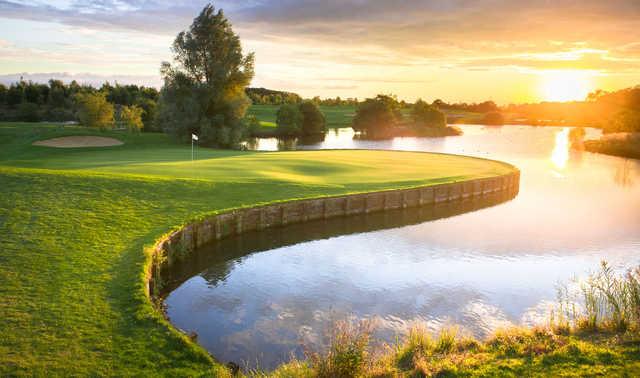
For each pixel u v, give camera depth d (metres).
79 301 14.05
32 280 15.33
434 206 37.94
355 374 9.54
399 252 26.30
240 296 19.42
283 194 31.41
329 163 44.72
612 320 12.00
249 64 68.44
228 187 31.20
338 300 19.02
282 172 38.38
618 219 34.47
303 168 41.31
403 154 57.00
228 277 21.92
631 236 29.69
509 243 28.12
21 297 14.06
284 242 28.45
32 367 10.56
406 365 10.32
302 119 114.38
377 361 10.53
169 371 10.81
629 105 175.38
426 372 9.37
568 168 62.19
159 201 26.75
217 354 14.41
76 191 25.91
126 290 15.04
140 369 10.82
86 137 59.41
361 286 20.70
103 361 11.03
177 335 12.36
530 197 43.06
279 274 22.38
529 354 10.18
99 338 12.04
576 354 9.79
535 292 20.16
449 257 25.31
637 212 36.81
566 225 32.78
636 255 25.78
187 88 65.94
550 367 9.27
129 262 17.56
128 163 38.62
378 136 117.31
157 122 81.25
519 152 82.06
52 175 28.12
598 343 10.49
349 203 32.53
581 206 39.22
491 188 42.22
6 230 19.69
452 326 16.11
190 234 23.78
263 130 109.38
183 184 30.20
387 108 123.56
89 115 65.06
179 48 66.31
